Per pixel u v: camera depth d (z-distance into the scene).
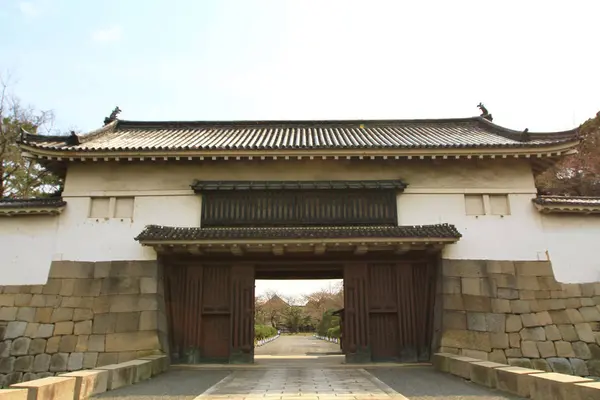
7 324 11.06
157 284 11.55
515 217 12.42
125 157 12.20
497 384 7.77
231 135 16.33
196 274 12.04
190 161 12.82
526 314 11.30
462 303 11.39
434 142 14.02
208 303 11.84
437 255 11.95
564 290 11.68
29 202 12.47
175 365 11.09
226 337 11.70
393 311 11.79
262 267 12.38
